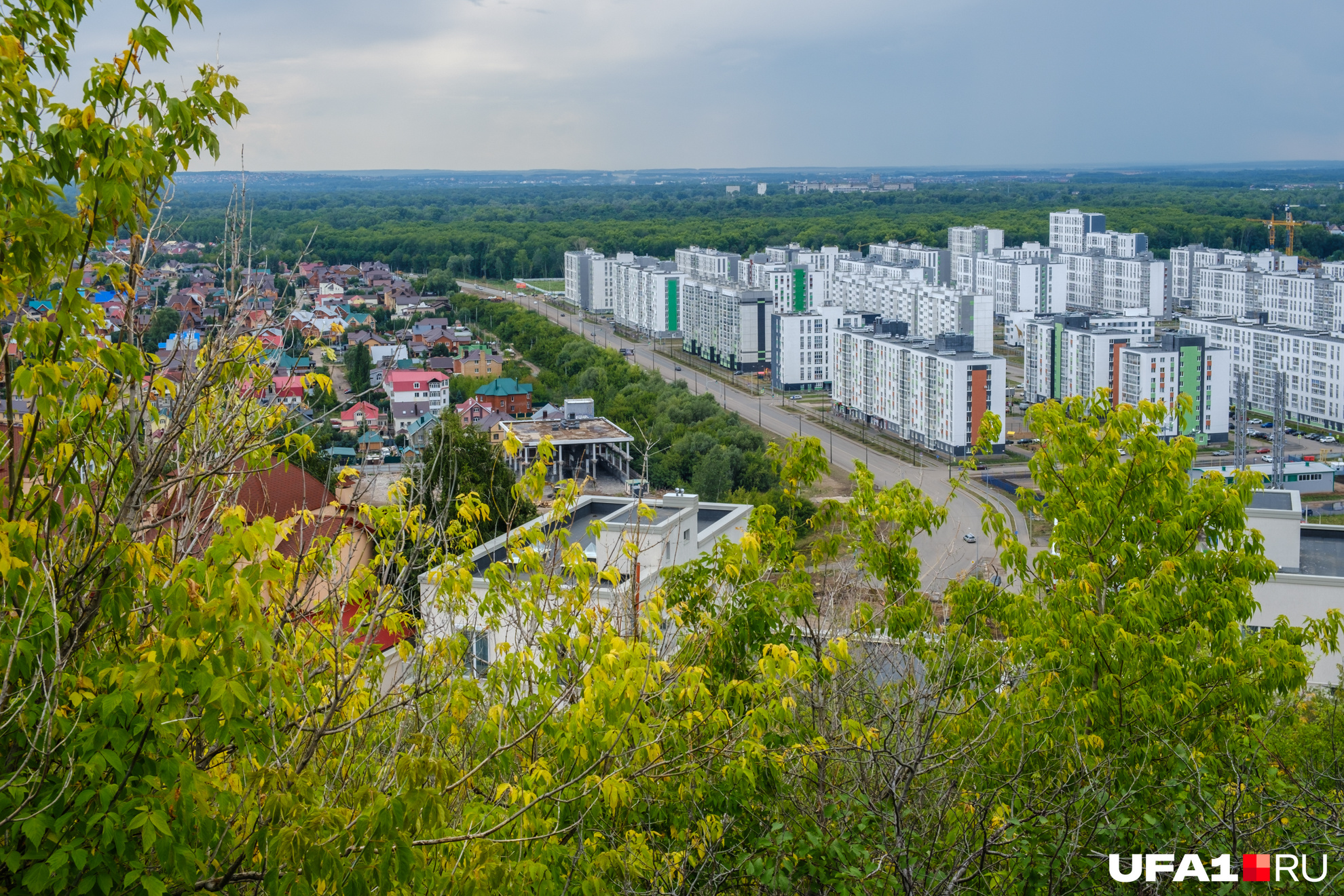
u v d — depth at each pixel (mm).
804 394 169875
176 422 10258
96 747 8367
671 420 126000
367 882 9055
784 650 12406
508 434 14141
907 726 14078
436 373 140000
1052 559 19156
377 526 13555
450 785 9969
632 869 11578
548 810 11828
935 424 132250
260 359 11773
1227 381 139250
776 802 13875
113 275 10227
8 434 9773
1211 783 15203
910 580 19484
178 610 8555
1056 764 15203
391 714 13164
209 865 9531
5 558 8664
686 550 40281
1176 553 18656
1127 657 16391
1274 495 42688
